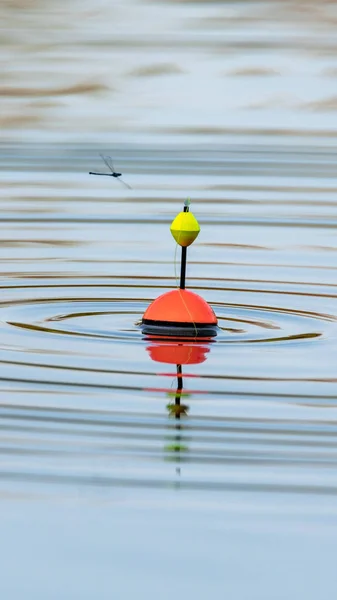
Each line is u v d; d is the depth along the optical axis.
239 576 15.27
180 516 16.70
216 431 19.70
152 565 15.48
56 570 15.34
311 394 21.89
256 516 16.77
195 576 15.21
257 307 29.53
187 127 66.00
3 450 18.69
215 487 17.53
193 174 54.06
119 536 16.23
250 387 22.20
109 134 63.97
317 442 19.33
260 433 19.66
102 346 24.89
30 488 17.45
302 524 16.55
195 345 25.23
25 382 22.12
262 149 60.91
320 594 14.84
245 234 41.47
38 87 74.00
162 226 42.72
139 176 53.38
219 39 85.38
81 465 18.17
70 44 84.50
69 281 32.50
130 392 21.67
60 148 60.31
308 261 36.66
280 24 89.94
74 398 21.22
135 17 92.50
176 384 22.27
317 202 48.28
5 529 16.33
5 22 90.94
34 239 39.41
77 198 48.12
